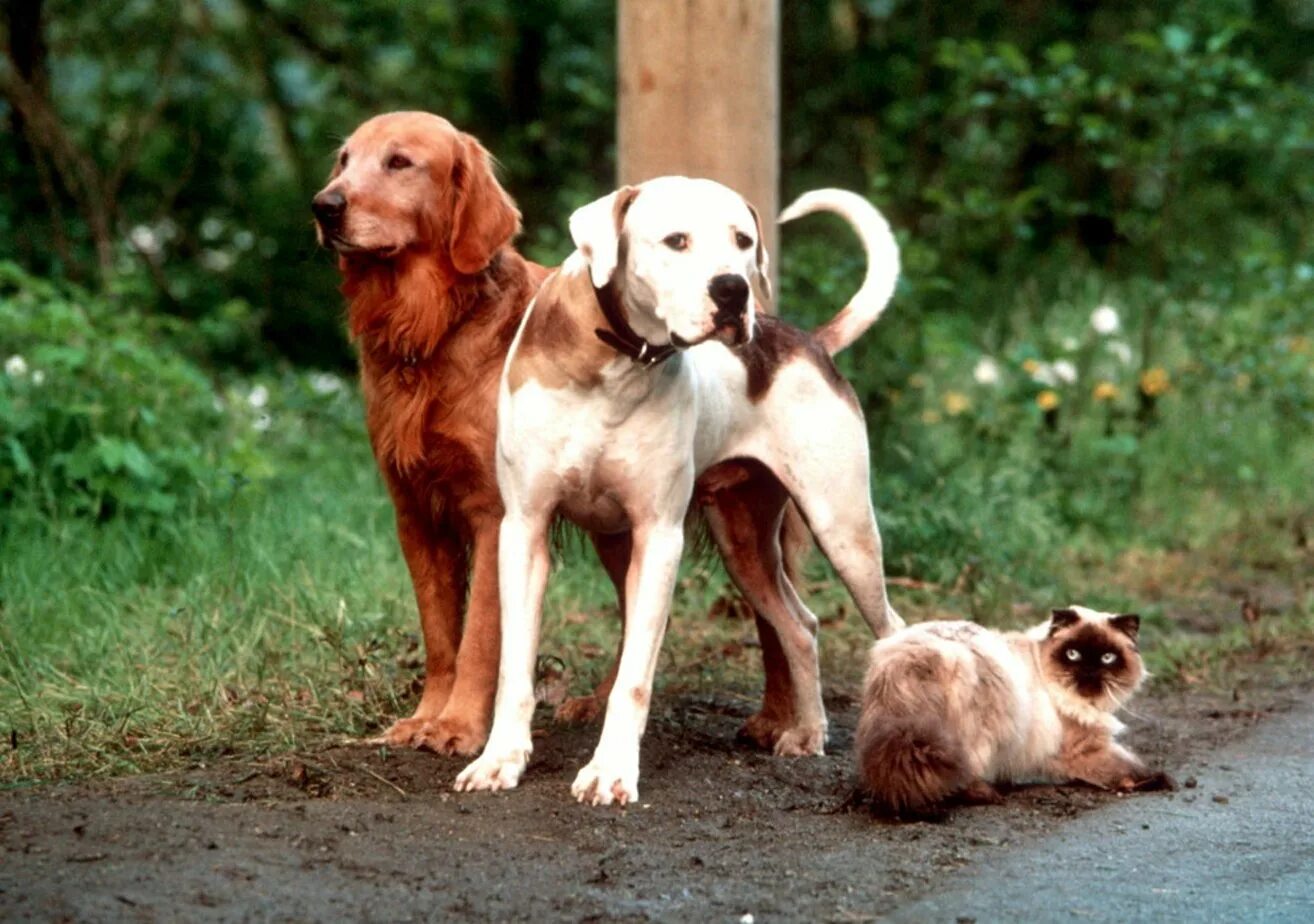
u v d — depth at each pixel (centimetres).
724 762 823
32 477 1150
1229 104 1833
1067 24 2355
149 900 596
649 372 750
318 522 1191
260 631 952
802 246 1522
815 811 748
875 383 1409
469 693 818
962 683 754
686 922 603
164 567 1107
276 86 2261
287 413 1477
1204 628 1191
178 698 862
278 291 2122
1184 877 662
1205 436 1633
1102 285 1884
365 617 982
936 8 2423
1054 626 804
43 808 694
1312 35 2491
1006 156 2180
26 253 1919
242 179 2172
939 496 1312
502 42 2356
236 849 650
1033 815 743
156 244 2075
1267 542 1427
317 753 798
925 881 652
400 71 2345
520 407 762
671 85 1123
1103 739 793
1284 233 2217
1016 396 1491
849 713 945
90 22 2144
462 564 855
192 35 2198
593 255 716
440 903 611
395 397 816
